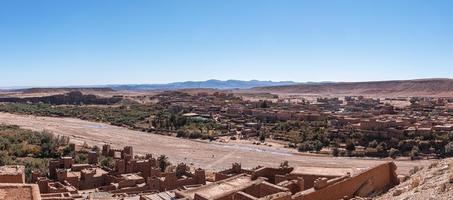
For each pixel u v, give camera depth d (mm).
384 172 35156
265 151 123438
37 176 63156
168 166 85625
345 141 127750
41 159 89000
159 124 175875
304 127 152375
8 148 97875
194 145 134125
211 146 132500
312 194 29375
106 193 59375
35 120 186750
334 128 143125
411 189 23734
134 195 56469
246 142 139000
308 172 38188
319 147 123750
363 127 135125
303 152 120500
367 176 33500
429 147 111250
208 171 88250
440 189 20719
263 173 41312
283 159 110000
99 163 82438
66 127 167750
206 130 160750
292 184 35219
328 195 30422
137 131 166750
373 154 111438
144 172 73375
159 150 124188
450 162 25422
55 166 71688
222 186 37781
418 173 26828
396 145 115312
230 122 179125
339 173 37375
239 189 32969
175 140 144500
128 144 133125
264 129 157375
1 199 19484
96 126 178250
